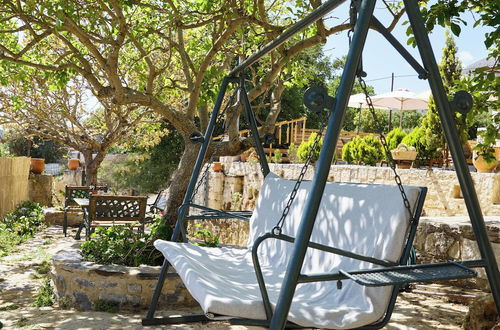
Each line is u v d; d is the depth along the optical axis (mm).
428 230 5480
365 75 2469
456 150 2434
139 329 3920
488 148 4711
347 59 2199
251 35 6324
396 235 2418
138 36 5555
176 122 5621
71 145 14336
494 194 7773
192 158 5586
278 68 5320
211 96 5820
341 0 2582
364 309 2365
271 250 3609
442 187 8789
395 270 2188
